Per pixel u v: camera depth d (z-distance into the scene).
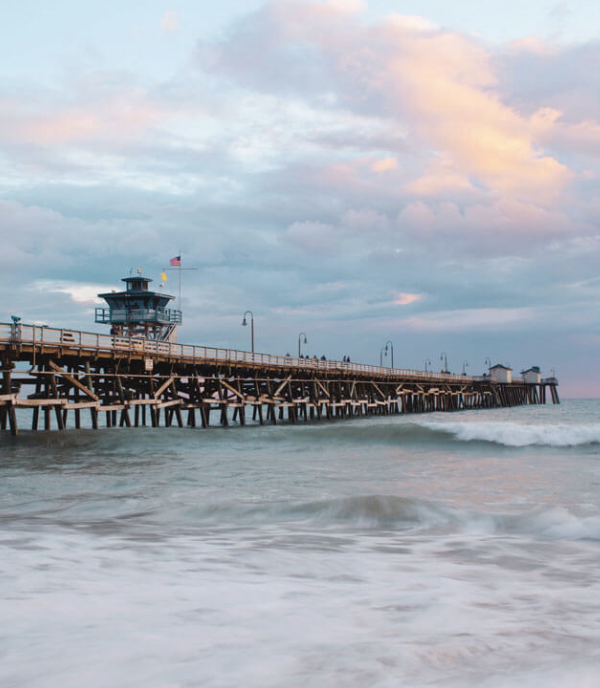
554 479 16.38
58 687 2.27
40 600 3.95
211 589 4.49
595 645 2.95
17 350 28.48
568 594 4.52
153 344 36.75
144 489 15.03
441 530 8.85
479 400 106.44
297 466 20.64
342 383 61.22
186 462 22.34
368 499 10.88
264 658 2.67
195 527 9.04
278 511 10.42
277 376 51.12
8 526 8.80
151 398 37.66
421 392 79.06
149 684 2.30
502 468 19.34
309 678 2.38
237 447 29.16
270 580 4.99
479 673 2.45
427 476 17.50
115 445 28.92
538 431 28.70
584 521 9.10
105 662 2.60
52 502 12.79
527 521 9.27
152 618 3.49
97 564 5.62
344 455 24.92
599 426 28.81
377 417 65.06
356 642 2.95
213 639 3.00
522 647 2.89
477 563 6.16
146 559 6.00
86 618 3.47
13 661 2.62
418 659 2.66
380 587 4.73
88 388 32.91
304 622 3.42
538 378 135.12
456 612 3.78
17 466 21.09
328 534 8.36
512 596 4.42
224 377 43.47
